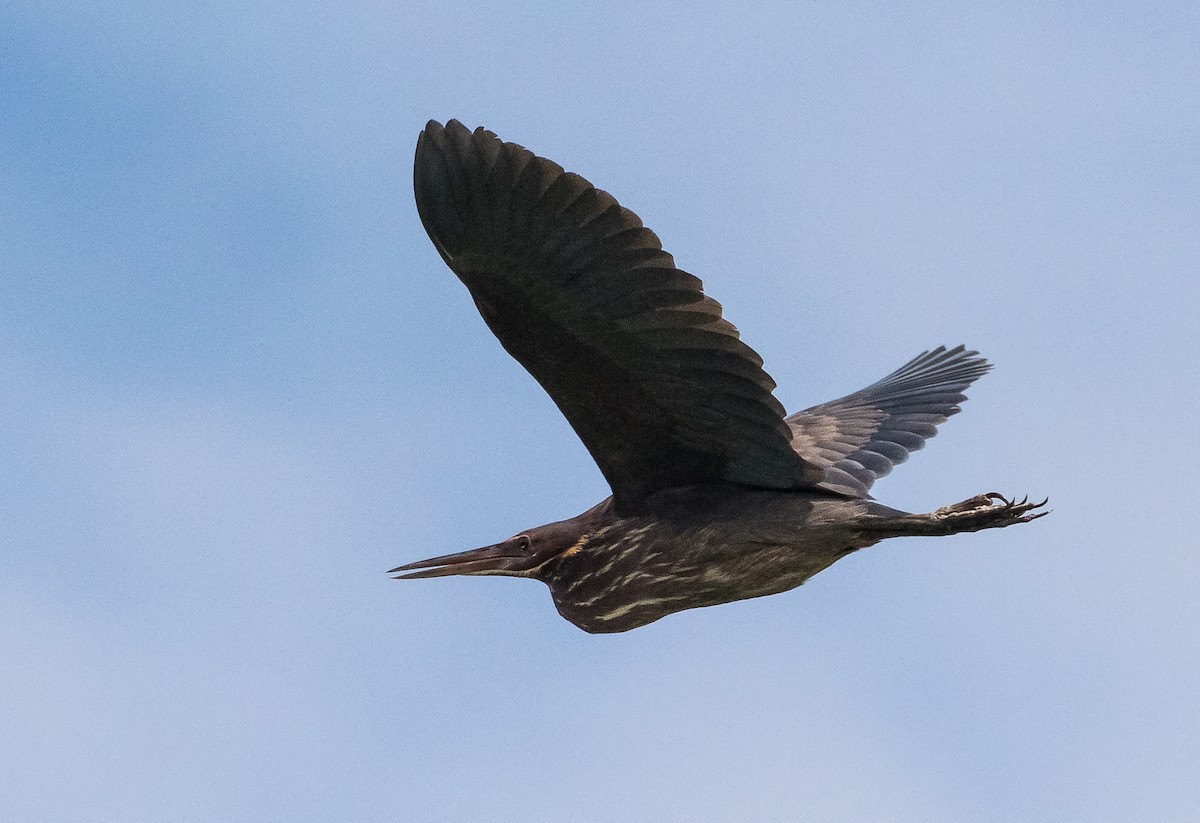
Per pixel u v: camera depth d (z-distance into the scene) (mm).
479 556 14516
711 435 13242
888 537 13242
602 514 14250
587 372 12898
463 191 11961
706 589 13859
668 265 11898
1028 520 12750
